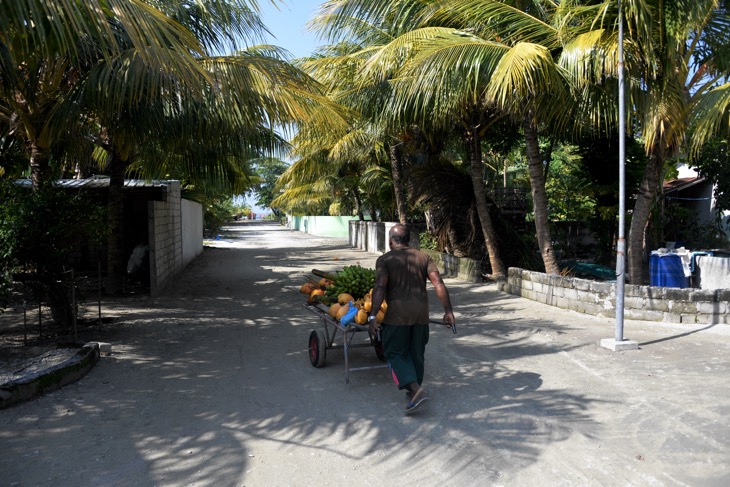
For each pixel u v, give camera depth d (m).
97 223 6.91
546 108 9.25
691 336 7.03
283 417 4.57
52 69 8.37
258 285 13.19
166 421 4.49
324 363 5.99
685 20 7.41
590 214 17.20
